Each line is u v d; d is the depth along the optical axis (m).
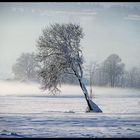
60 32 71.69
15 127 46.28
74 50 71.75
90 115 62.31
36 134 40.84
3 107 84.12
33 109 79.44
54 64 70.94
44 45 71.50
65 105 93.06
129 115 62.41
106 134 41.19
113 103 100.31
